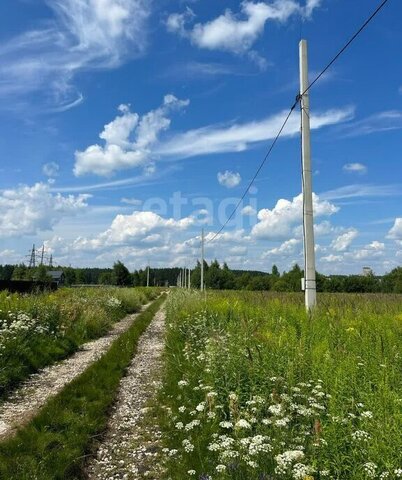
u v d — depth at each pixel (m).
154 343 15.67
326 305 14.50
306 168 12.79
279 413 4.59
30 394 8.69
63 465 5.33
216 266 76.62
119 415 7.38
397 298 21.12
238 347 7.27
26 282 32.09
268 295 24.72
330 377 5.79
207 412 5.84
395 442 3.89
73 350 13.90
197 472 4.73
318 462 3.95
